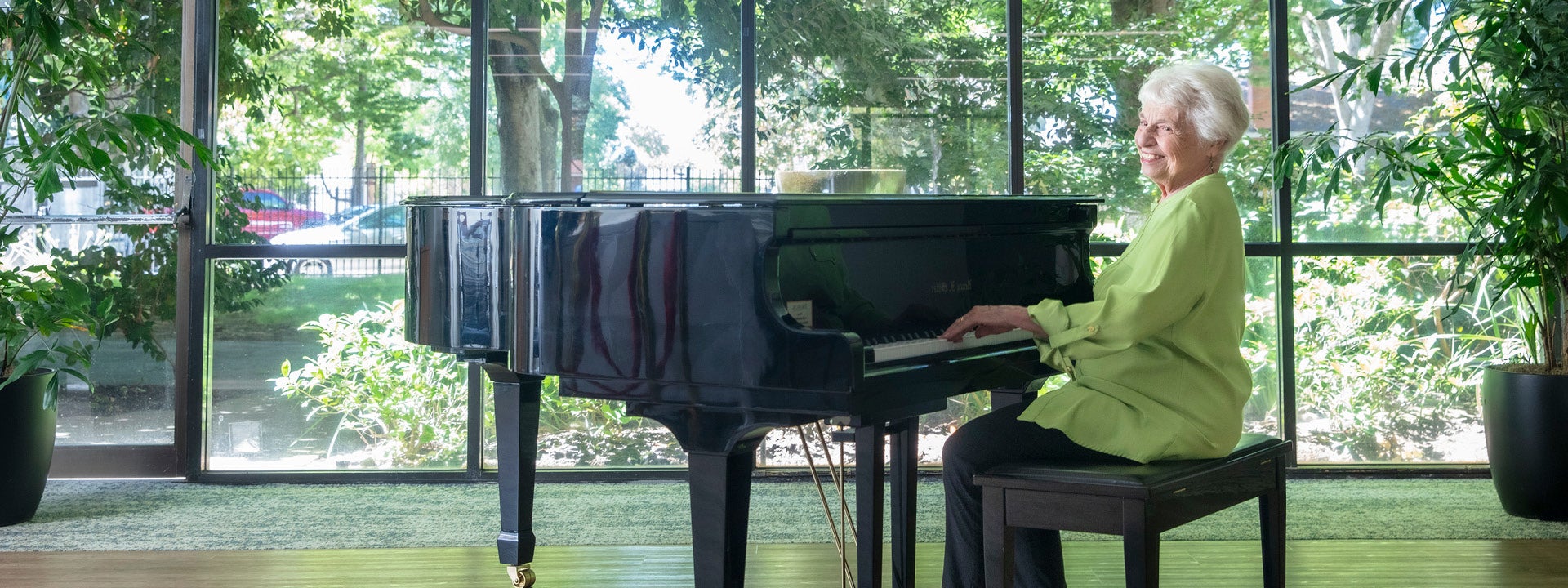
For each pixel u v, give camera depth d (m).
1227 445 2.52
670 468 4.89
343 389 4.85
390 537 3.90
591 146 4.83
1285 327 4.83
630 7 4.81
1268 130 4.84
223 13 4.77
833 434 2.67
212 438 4.82
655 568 3.53
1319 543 3.81
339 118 4.81
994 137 4.84
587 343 2.38
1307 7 4.80
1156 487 2.22
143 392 4.84
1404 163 4.22
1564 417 3.99
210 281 4.79
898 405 2.28
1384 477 4.85
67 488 4.67
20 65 4.16
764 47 4.81
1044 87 4.82
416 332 2.96
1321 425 4.90
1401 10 4.76
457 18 4.79
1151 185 4.84
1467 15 4.18
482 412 4.84
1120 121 4.84
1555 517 4.06
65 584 3.33
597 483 4.79
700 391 2.27
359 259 4.83
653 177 4.83
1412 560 3.59
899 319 2.54
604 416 4.90
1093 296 3.08
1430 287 4.86
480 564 3.57
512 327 2.52
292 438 4.84
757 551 3.72
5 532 3.94
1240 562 3.56
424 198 3.07
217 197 4.80
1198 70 2.57
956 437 2.58
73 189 4.75
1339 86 4.82
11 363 4.21
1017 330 2.73
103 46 4.73
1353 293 4.86
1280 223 4.81
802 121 4.83
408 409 4.86
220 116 4.79
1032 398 2.96
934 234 2.63
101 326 4.29
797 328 2.15
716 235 2.22
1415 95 4.80
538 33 4.80
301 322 4.83
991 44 4.83
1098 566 3.50
